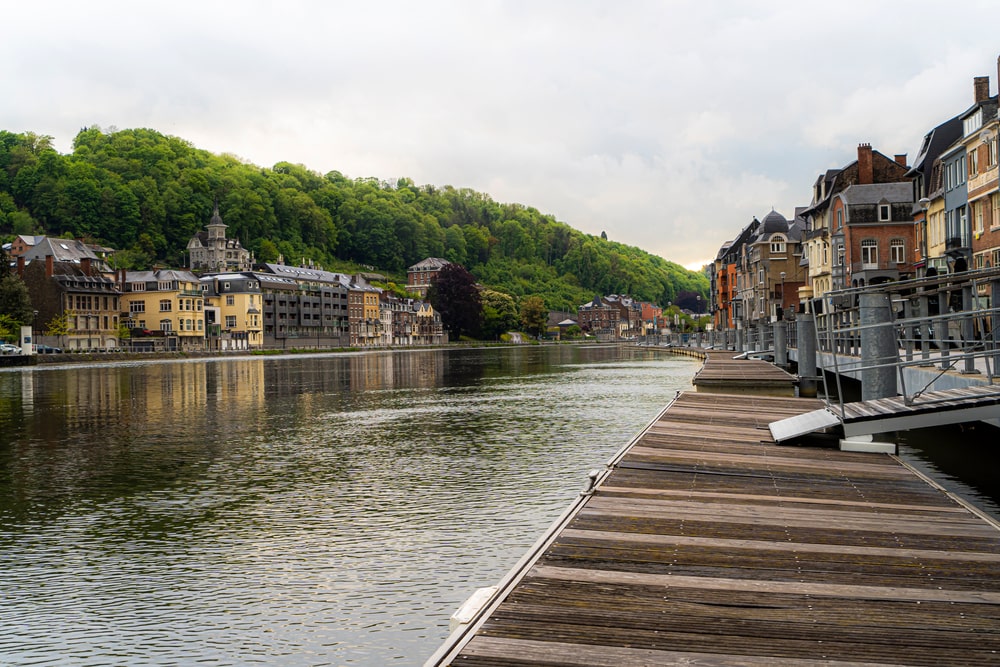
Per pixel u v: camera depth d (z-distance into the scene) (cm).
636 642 863
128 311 16388
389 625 1388
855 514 1401
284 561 1723
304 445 3319
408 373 9088
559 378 7750
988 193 4834
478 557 1731
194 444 3384
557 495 2281
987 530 1294
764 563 1126
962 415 1864
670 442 2180
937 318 1748
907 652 837
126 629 1388
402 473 2652
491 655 832
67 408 5003
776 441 2136
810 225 10112
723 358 7244
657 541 1233
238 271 19225
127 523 2052
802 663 812
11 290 12281
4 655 1300
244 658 1278
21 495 2384
